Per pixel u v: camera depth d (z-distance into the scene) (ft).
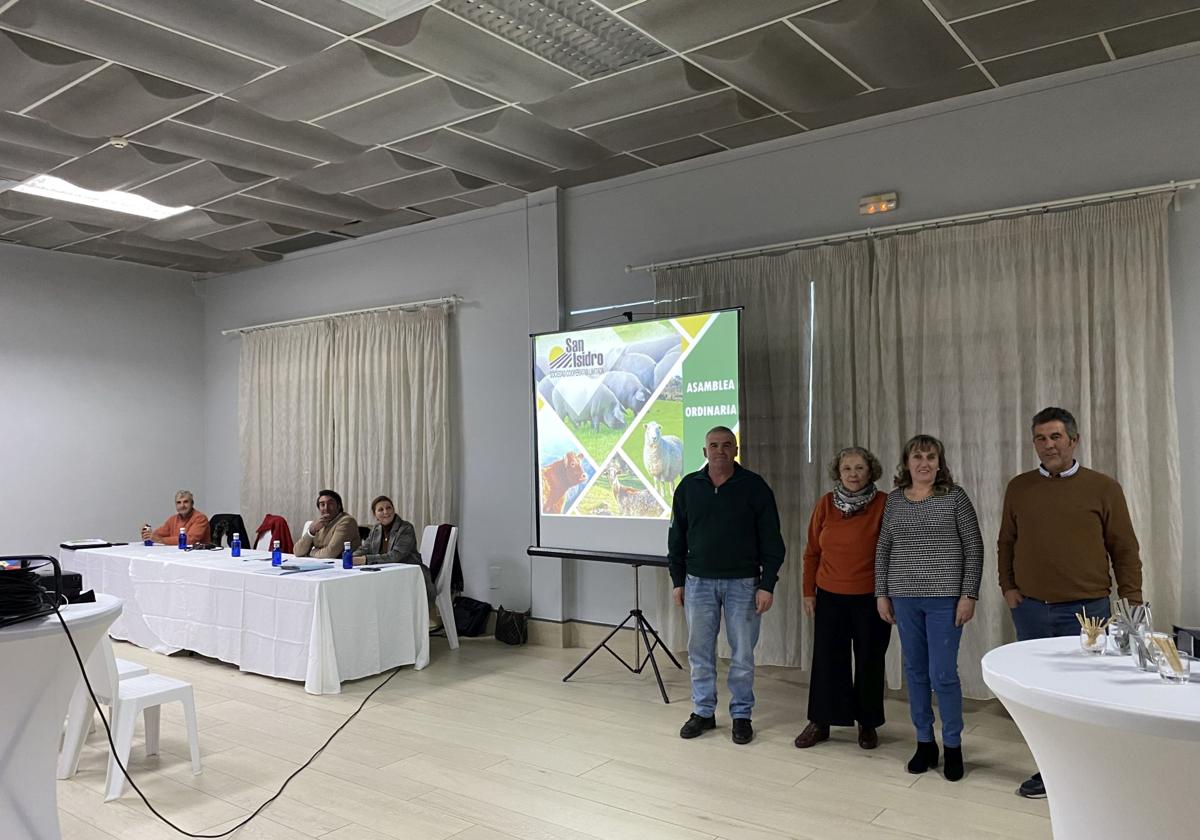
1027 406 14.53
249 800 11.49
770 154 17.47
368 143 16.14
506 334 21.50
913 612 12.16
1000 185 14.99
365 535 21.76
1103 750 6.45
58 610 8.14
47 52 12.77
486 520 21.81
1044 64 14.06
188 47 12.42
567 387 18.65
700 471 14.52
